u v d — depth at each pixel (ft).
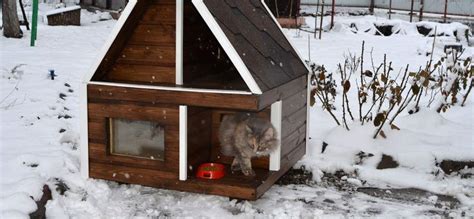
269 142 13.07
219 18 12.73
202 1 12.53
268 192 14.32
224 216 13.10
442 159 15.15
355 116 18.06
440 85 18.17
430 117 17.17
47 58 24.86
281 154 13.65
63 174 13.71
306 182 14.94
